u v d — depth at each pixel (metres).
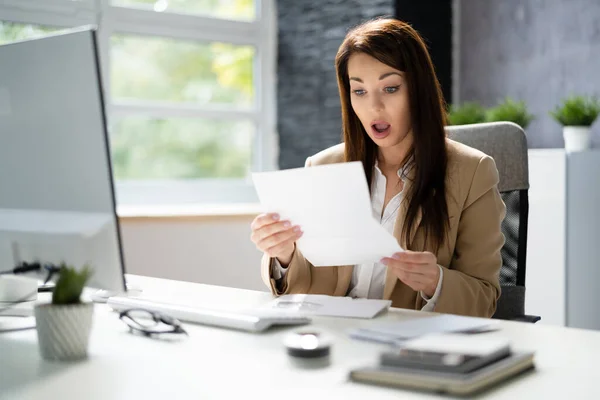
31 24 3.27
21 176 1.30
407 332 1.20
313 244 1.53
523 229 1.98
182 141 3.74
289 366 1.04
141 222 3.03
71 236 1.23
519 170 1.99
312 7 3.79
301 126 3.84
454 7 3.96
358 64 1.75
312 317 1.38
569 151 3.09
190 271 3.15
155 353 1.13
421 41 1.77
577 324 3.08
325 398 0.89
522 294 1.95
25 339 1.26
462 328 1.23
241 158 3.93
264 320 1.26
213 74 3.83
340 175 1.36
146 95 3.64
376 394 0.90
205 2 3.80
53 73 1.22
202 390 0.93
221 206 3.67
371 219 1.39
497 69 3.83
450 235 1.74
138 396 0.91
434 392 0.90
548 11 3.60
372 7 3.60
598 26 3.39
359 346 1.14
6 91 1.30
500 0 3.79
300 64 3.85
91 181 1.19
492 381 0.93
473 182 1.76
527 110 3.71
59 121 1.22
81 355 1.11
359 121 1.89
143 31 3.59
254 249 3.31
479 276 1.72
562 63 3.55
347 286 1.82
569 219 3.09
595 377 0.97
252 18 3.94
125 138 3.57
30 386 0.97
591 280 3.03
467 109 3.40
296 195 1.45
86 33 1.17
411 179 1.79
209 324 1.32
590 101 3.37
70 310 1.10
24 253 1.32
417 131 1.75
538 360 1.05
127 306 1.45
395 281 1.73
